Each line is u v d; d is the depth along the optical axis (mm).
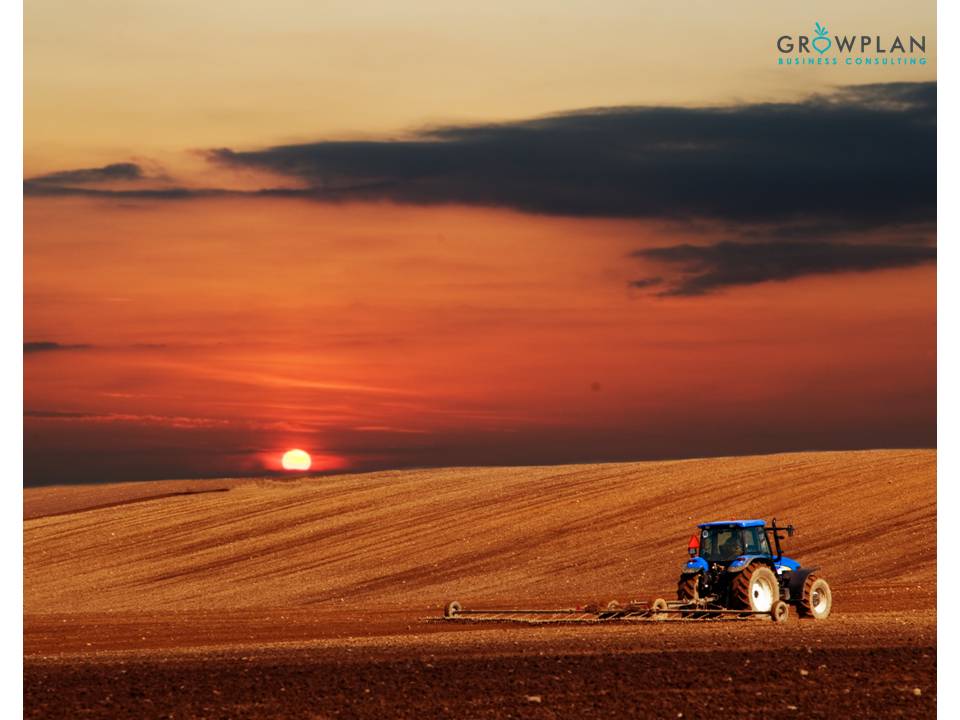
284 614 44656
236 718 17203
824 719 16453
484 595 57281
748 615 30922
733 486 78188
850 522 65688
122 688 19750
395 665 21922
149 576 71688
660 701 17812
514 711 17344
